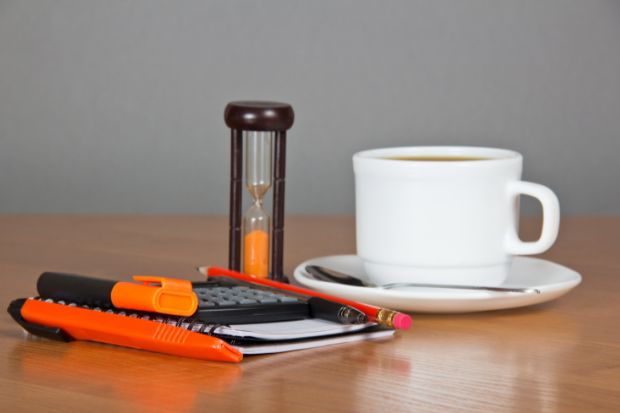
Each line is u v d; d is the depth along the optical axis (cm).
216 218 147
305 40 287
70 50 288
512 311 87
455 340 76
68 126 292
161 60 288
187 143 292
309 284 85
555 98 291
